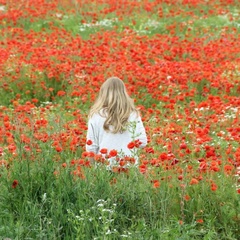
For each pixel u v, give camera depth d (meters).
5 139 14.61
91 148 13.07
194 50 28.95
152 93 21.22
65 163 11.97
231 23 38.19
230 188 11.73
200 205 11.47
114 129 12.85
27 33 34.44
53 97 21.61
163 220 11.02
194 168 12.69
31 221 10.80
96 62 25.36
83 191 11.31
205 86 22.45
